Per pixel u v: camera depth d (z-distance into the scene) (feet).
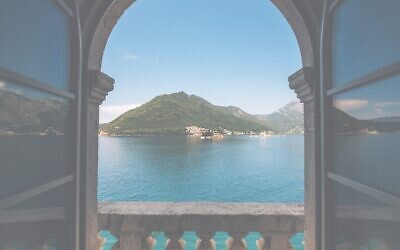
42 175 6.03
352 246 6.25
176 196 227.40
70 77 7.47
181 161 347.36
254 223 10.76
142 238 10.80
